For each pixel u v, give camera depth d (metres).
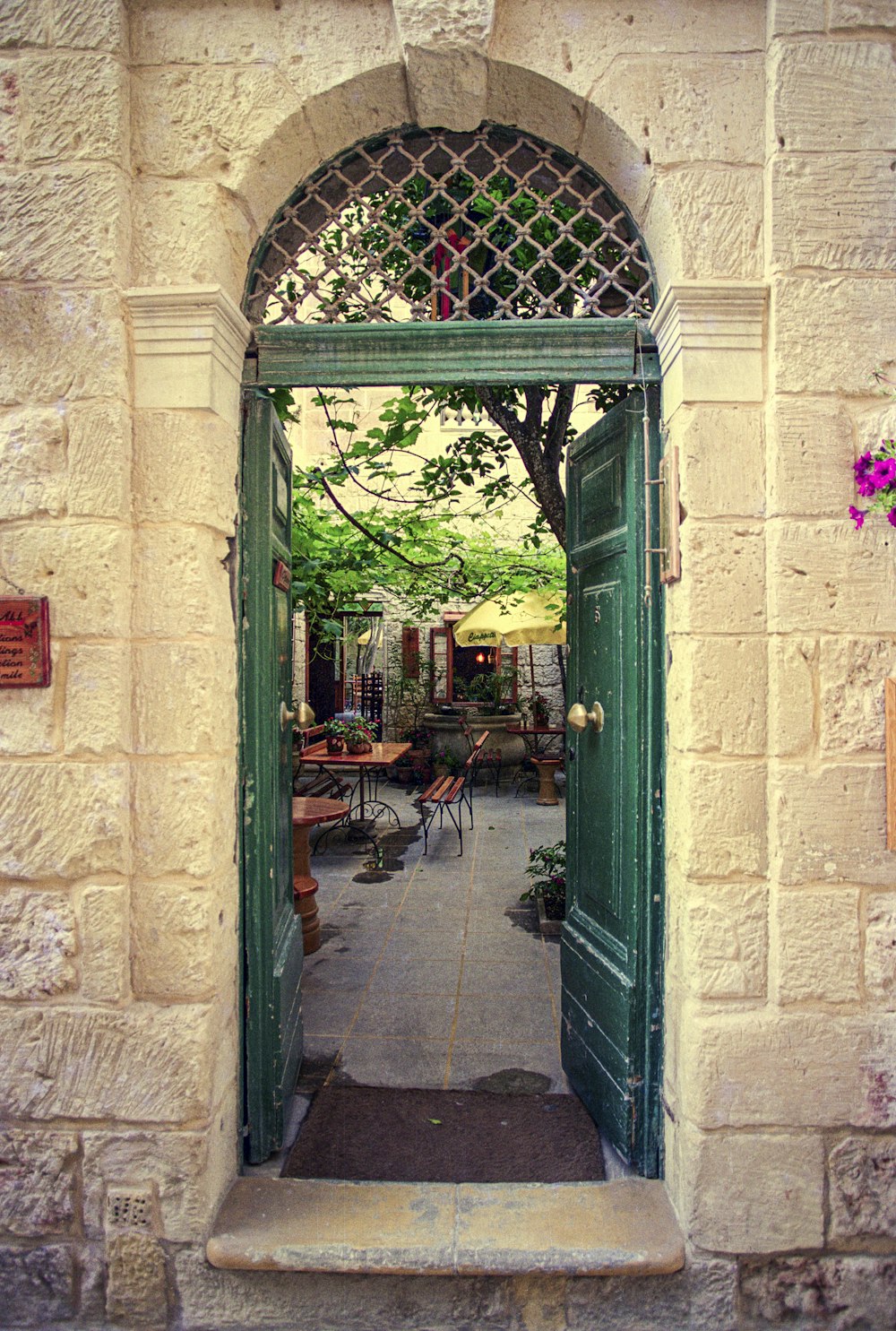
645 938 2.38
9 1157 2.14
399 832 7.39
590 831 2.80
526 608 8.49
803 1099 2.11
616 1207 2.24
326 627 5.77
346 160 2.51
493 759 9.73
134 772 2.18
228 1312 2.11
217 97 2.22
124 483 2.15
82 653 2.14
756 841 2.15
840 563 2.13
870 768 2.13
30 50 2.16
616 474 2.58
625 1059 2.40
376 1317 2.09
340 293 2.67
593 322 2.40
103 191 2.14
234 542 2.40
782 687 2.12
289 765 3.00
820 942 2.12
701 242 2.19
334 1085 2.97
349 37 2.23
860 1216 2.11
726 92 2.20
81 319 2.14
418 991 3.82
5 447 2.15
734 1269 2.10
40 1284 2.13
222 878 2.28
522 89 2.28
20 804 2.14
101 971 2.13
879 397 2.14
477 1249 2.07
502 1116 2.75
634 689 2.40
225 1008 2.30
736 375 2.18
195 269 2.20
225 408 2.30
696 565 2.17
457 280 3.14
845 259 2.14
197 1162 2.12
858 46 2.15
